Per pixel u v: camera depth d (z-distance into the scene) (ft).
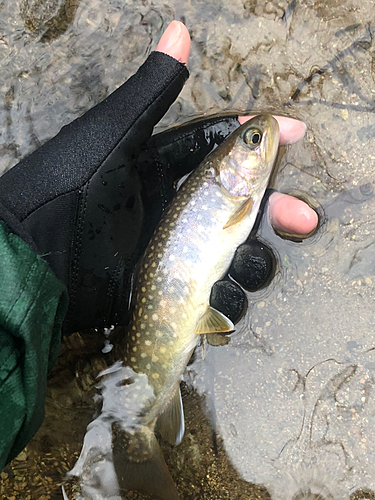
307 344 0.93
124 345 0.88
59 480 0.85
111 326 0.91
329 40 0.96
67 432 0.88
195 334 0.86
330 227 0.94
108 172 0.81
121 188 0.83
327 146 0.95
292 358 0.93
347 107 0.95
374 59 0.95
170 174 0.93
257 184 0.87
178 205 0.86
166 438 0.89
